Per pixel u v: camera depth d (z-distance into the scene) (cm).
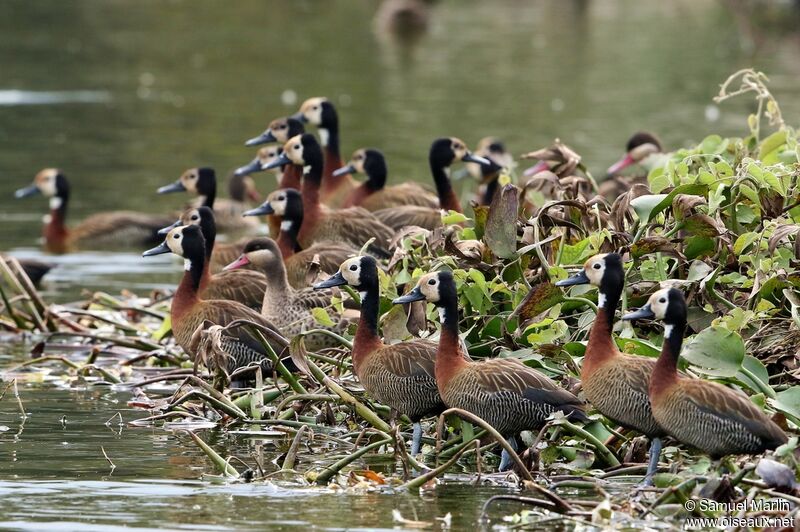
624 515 1191
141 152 3616
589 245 1522
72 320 2062
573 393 1379
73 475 1327
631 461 1337
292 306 1750
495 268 1525
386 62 5234
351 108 4194
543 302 1432
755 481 1196
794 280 1388
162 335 1881
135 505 1231
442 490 1283
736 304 1455
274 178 3466
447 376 1352
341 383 1527
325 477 1310
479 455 1299
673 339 1240
